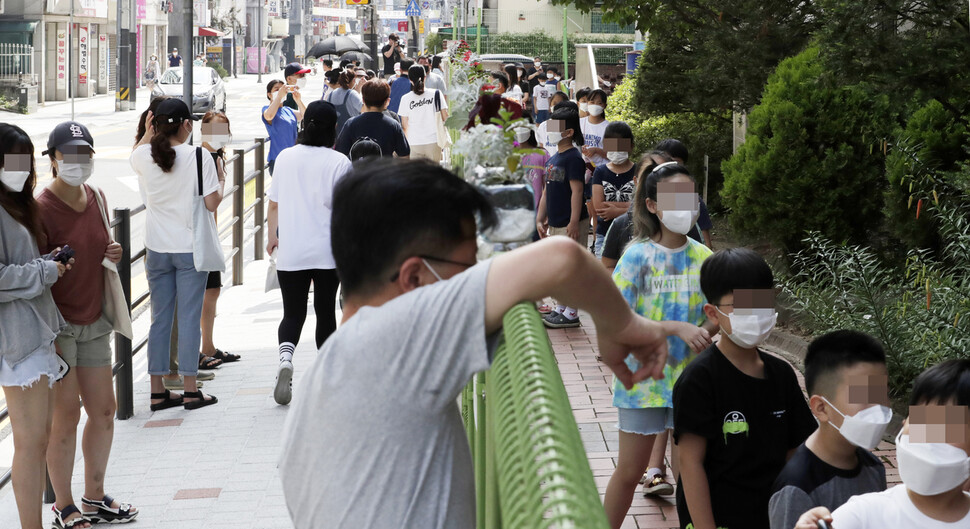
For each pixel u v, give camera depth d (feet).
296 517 8.60
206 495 25.27
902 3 33.76
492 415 9.04
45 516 24.47
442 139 58.54
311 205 30.73
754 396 16.22
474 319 7.69
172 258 30.94
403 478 7.94
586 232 40.50
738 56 53.26
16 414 20.80
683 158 29.04
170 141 30.35
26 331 20.57
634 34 208.95
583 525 5.67
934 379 12.06
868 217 39.37
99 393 23.41
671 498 24.17
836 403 13.52
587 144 51.83
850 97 39.29
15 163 20.38
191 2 65.92
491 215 8.66
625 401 20.36
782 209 39.29
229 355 36.99
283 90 60.59
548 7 213.25
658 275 20.85
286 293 31.17
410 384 7.87
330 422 8.07
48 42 201.67
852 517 12.26
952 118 34.27
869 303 29.86
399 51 145.18
